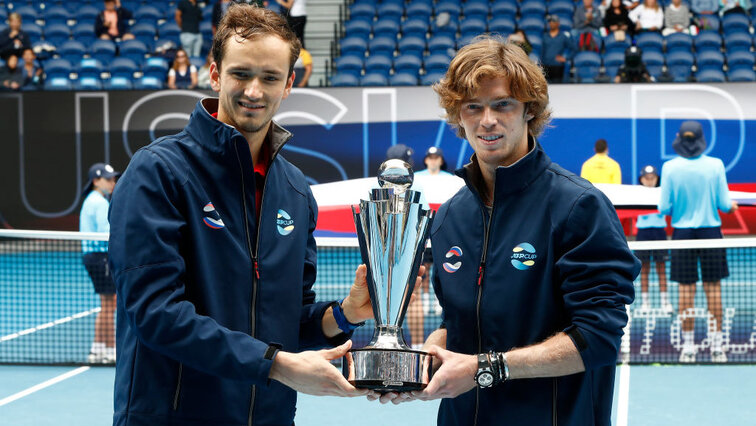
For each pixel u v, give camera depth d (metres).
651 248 7.66
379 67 15.17
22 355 8.45
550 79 13.95
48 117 13.98
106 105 13.89
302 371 2.31
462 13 16.59
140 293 2.38
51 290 12.37
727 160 13.00
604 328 2.40
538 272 2.55
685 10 15.45
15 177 14.05
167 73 15.02
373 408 6.58
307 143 13.70
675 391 6.91
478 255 2.66
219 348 2.32
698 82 13.04
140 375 2.51
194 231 2.50
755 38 15.52
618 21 15.22
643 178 10.67
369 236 2.63
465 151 13.49
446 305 2.71
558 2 16.39
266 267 2.60
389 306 2.61
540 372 2.41
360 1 17.03
